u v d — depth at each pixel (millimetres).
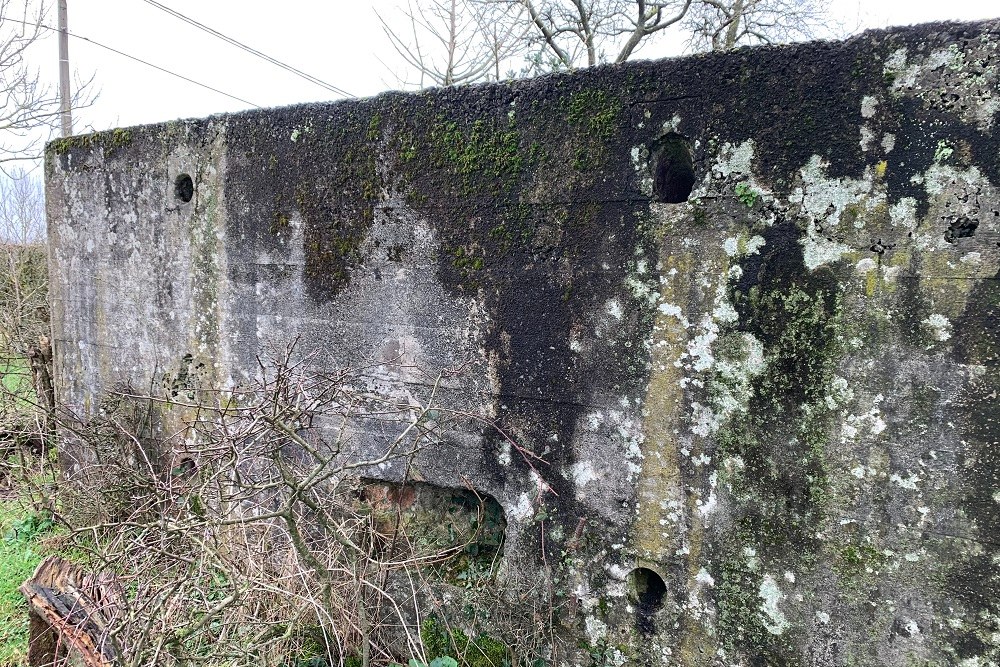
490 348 2613
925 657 1943
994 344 1796
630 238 2293
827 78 1952
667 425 2281
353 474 2953
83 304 4035
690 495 2258
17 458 4785
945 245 1838
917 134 1854
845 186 1954
